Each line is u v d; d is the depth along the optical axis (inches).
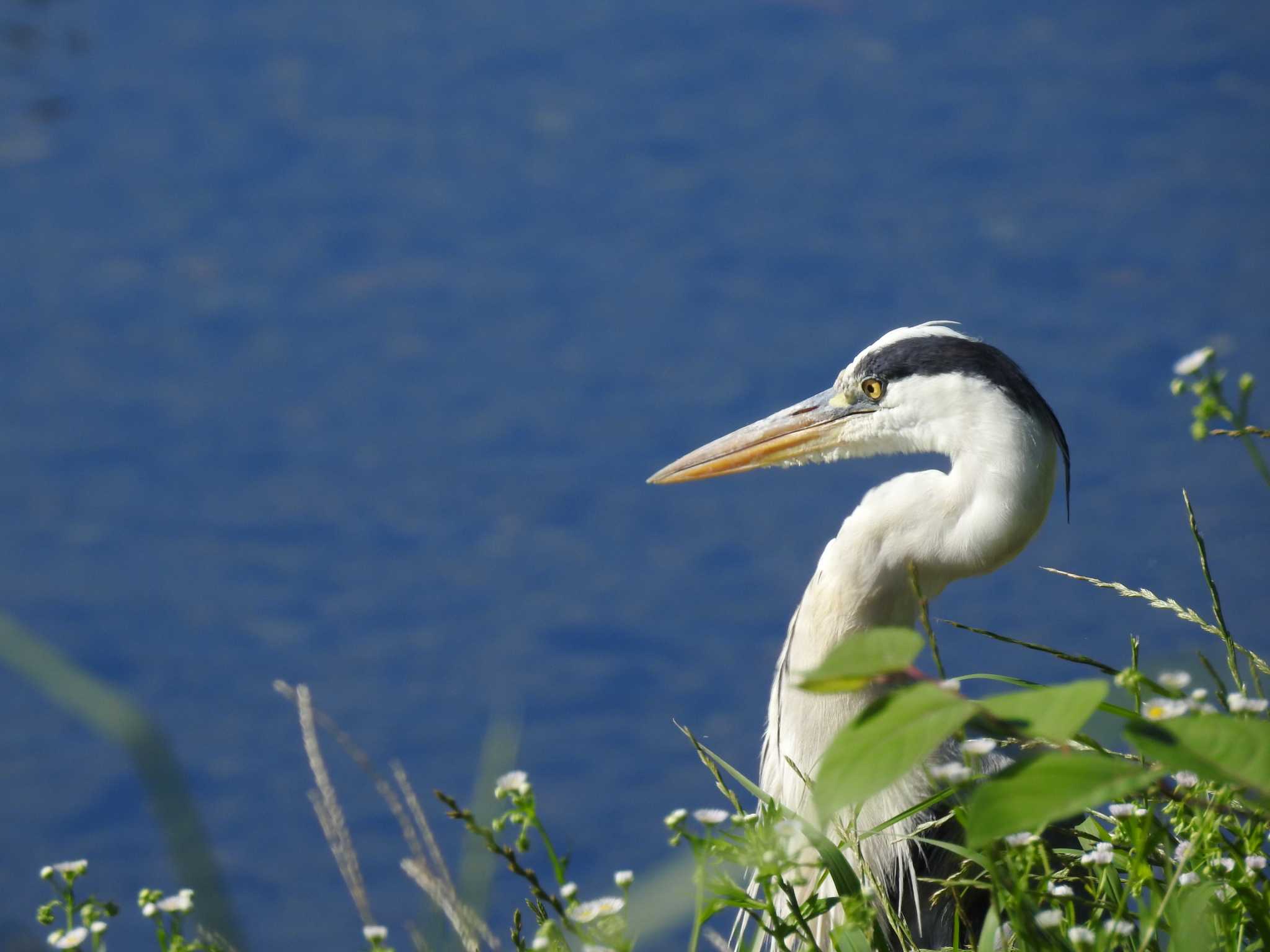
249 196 2442.2
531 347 1958.7
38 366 1871.3
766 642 1264.8
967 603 1244.5
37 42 3073.3
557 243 2297.0
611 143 2672.2
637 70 2994.6
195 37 3134.8
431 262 2231.8
